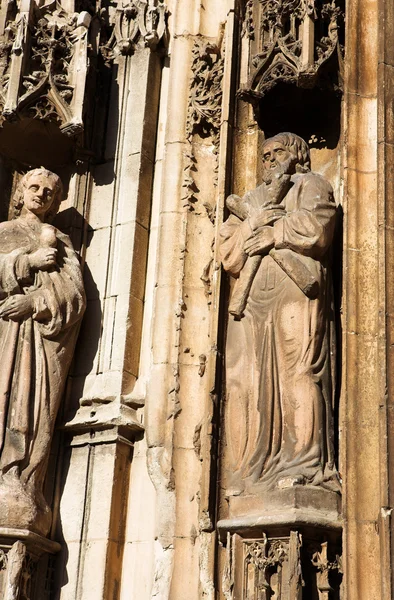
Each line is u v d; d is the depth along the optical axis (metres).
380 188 7.91
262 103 8.87
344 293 7.89
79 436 8.73
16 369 8.58
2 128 9.41
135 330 8.95
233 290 8.36
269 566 7.55
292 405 7.84
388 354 7.50
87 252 9.29
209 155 9.24
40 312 8.67
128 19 9.78
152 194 9.37
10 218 9.52
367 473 7.49
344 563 7.29
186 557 8.15
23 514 8.23
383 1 8.45
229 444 8.04
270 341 8.02
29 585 8.28
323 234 8.05
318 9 8.59
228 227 8.41
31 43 9.29
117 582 8.39
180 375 8.59
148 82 9.58
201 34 9.62
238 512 7.75
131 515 8.53
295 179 8.40
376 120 8.31
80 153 9.45
